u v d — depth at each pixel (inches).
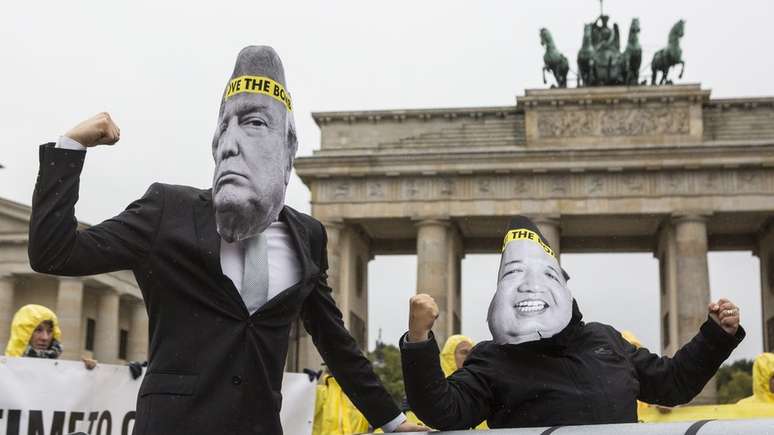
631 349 389.4
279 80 303.6
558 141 3799.2
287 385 682.2
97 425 650.2
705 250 3668.8
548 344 359.3
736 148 3644.2
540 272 358.0
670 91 3769.7
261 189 292.4
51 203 276.4
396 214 3784.5
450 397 339.0
